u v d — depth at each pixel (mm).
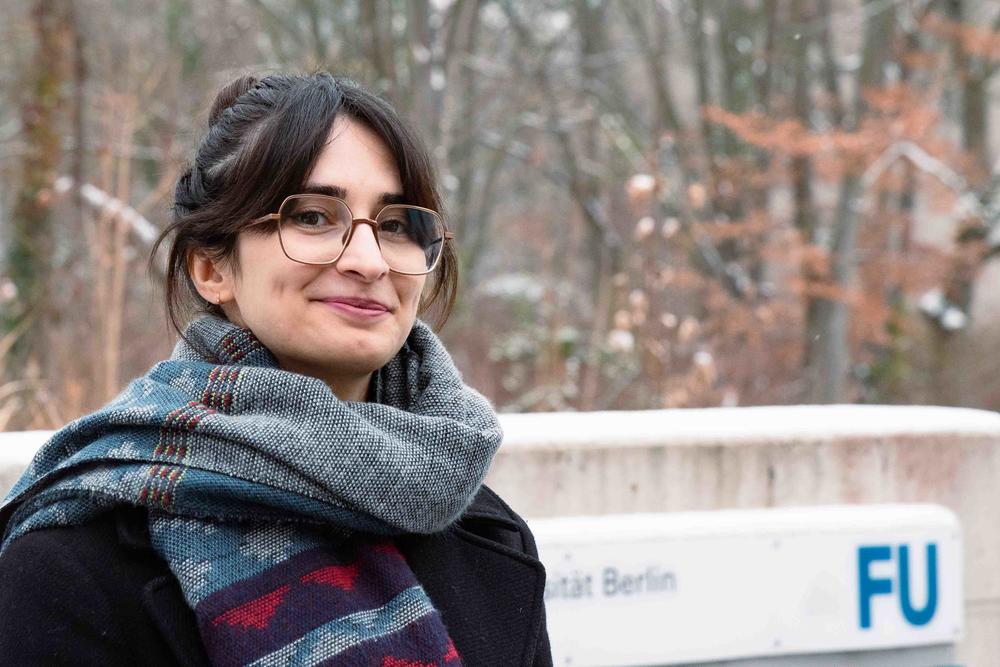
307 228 1451
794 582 2752
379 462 1372
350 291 1442
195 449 1353
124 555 1352
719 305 9344
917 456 2980
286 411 1387
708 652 2688
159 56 9109
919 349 14148
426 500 1409
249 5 13062
